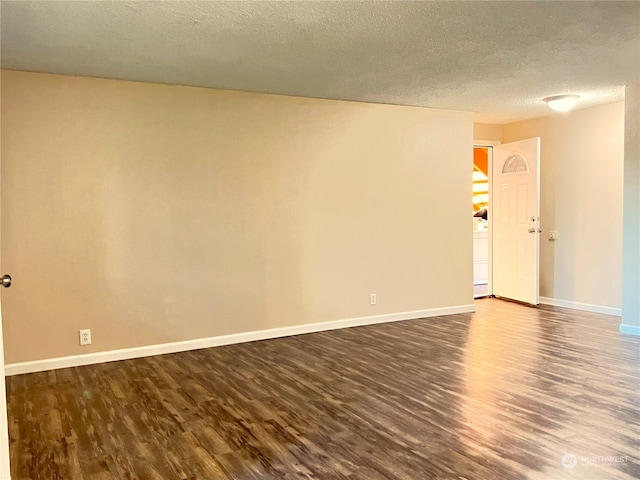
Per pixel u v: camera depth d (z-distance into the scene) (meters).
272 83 4.24
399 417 2.88
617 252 5.45
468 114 5.78
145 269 4.18
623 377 3.48
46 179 3.80
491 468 2.30
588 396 3.14
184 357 4.16
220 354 4.23
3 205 3.67
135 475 2.31
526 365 3.79
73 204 3.89
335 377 3.60
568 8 2.69
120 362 4.04
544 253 6.23
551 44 3.30
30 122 3.73
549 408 2.96
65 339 3.91
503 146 6.43
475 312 5.80
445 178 5.66
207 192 4.40
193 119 4.32
